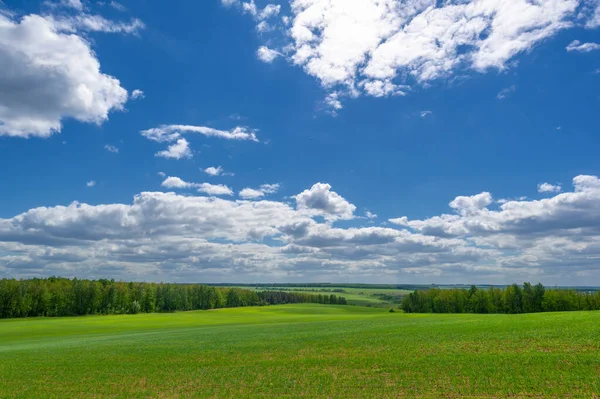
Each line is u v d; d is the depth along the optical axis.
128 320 101.38
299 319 98.38
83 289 133.75
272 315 124.00
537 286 136.25
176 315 125.75
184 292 172.00
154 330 72.06
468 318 66.56
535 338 34.69
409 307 163.25
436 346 34.88
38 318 112.56
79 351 42.56
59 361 36.34
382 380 24.73
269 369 29.72
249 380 26.61
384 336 44.12
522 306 136.50
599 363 24.84
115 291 141.00
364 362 30.17
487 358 28.38
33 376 30.19
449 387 22.31
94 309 133.88
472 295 150.50
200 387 25.34
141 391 24.94
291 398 21.95
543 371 24.09
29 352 43.09
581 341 31.56
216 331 63.09
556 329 38.66
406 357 30.97
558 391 20.52
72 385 27.11
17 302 119.62
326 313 141.50
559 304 129.12
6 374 31.11
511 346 32.19
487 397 20.34
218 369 30.58
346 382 24.72
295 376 27.02
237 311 151.50
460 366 26.66
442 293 160.38
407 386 23.09
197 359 35.34
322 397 21.88
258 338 49.09
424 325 53.81
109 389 25.69
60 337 63.03
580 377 22.45
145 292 152.88
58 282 139.38
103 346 46.50
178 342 48.03
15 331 74.25
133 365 33.47
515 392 20.81
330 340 43.38
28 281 134.62
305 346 39.94
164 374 29.53
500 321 52.25
